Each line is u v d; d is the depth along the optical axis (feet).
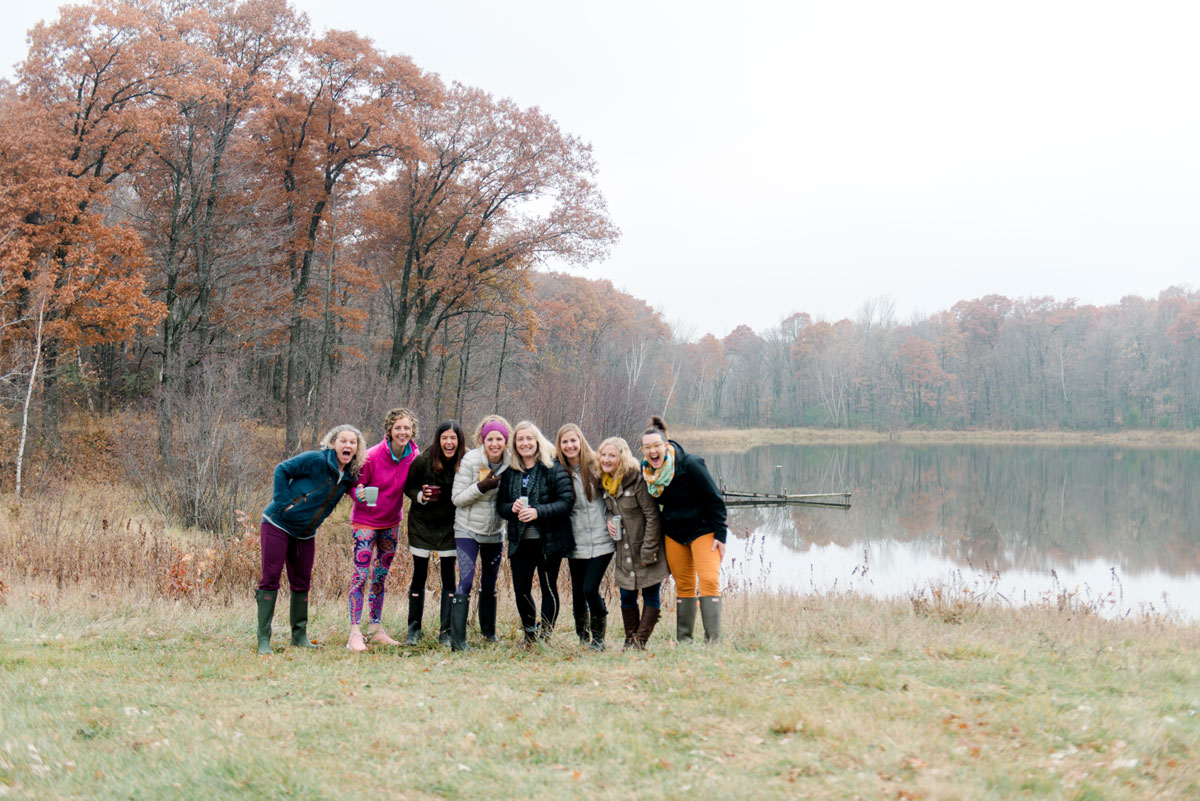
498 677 17.17
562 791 10.85
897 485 127.24
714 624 20.83
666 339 271.90
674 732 12.99
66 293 65.51
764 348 335.67
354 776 11.47
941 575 54.75
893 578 53.62
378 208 97.91
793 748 12.25
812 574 51.19
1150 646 23.90
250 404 68.59
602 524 20.74
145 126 69.05
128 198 99.14
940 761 11.49
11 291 68.08
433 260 94.79
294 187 88.84
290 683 16.78
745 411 315.17
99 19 69.62
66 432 79.97
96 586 29.53
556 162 95.61
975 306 339.77
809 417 304.91
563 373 150.20
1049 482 130.52
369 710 14.67
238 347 85.76
